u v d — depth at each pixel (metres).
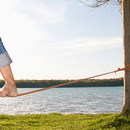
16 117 12.52
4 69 1.43
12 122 10.87
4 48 1.41
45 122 10.92
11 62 1.46
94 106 32.88
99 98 57.81
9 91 1.48
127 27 7.73
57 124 10.17
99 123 7.91
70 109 28.58
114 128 7.11
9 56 1.44
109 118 7.96
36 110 28.81
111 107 30.80
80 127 8.14
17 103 46.38
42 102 47.09
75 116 12.09
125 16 7.80
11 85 1.49
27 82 144.25
